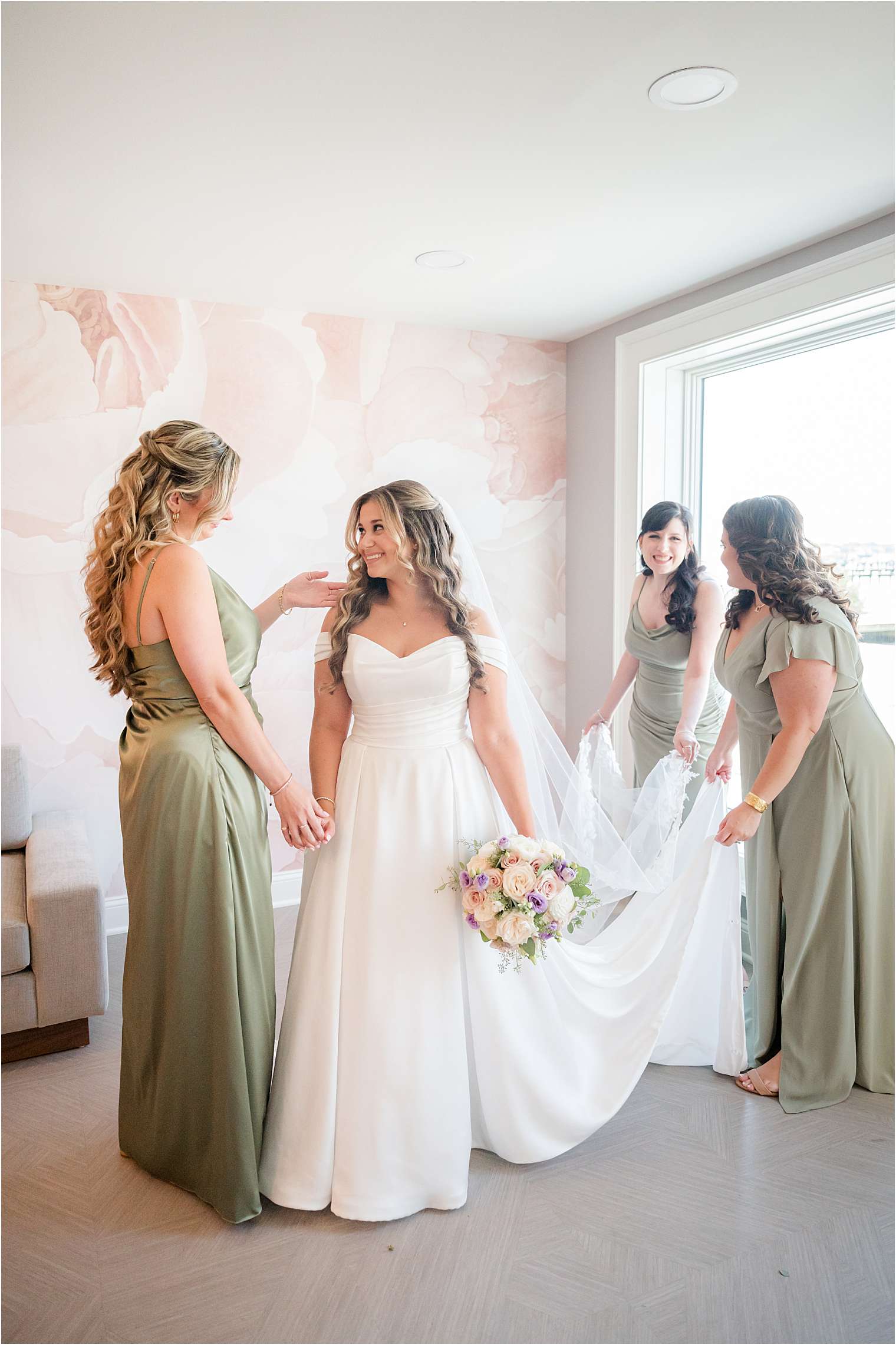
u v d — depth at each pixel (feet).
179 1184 7.41
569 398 15.48
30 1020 9.38
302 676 13.98
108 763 12.88
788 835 8.57
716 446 13.80
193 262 11.30
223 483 7.32
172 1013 7.05
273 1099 7.25
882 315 11.04
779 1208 7.06
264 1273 6.42
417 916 6.98
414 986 6.92
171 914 6.96
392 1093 6.87
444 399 14.60
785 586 8.32
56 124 7.77
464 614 7.22
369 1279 6.35
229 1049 6.82
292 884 14.17
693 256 11.31
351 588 7.43
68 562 12.42
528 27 6.52
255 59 6.85
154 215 9.78
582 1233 6.79
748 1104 8.52
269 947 7.23
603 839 9.66
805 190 9.43
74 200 9.37
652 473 13.96
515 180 9.05
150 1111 7.44
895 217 10.02
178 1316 6.04
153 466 7.06
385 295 12.75
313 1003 7.06
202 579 6.97
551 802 8.59
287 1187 7.05
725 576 13.76
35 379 12.09
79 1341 5.84
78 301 12.23
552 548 15.69
